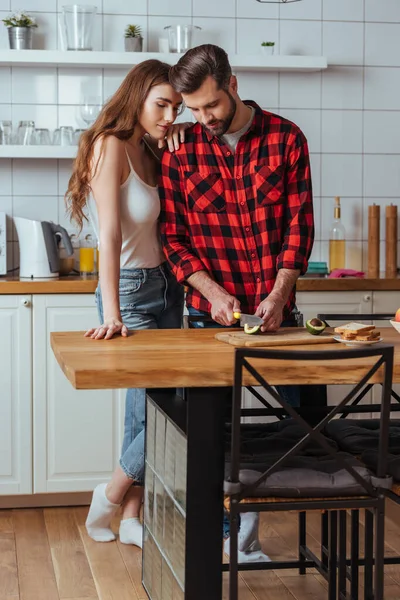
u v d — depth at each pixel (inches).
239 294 108.7
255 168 106.7
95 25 160.1
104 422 138.5
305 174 108.0
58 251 145.9
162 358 78.4
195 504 77.1
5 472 136.9
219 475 77.2
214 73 97.3
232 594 74.7
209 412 76.5
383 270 171.2
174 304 117.0
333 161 168.4
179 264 106.9
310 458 83.4
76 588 105.0
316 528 127.0
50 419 137.3
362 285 146.9
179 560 80.6
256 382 73.6
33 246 142.3
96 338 92.4
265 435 93.8
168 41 155.9
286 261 104.7
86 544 120.8
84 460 138.5
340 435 93.4
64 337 93.7
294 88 165.9
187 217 109.3
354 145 168.7
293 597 102.2
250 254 108.3
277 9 164.7
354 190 169.3
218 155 107.4
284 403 74.4
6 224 158.7
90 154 105.9
